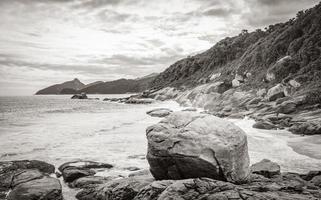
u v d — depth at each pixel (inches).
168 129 461.1
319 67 1733.5
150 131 477.1
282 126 1210.6
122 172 641.6
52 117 1907.0
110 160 744.3
